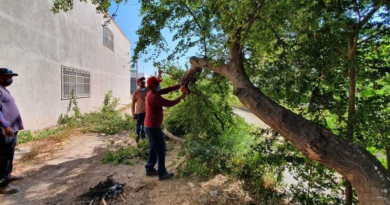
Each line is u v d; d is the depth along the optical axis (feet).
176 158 14.08
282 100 9.25
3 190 9.77
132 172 12.25
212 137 15.39
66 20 26.78
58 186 10.61
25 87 19.60
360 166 5.80
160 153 11.10
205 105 15.71
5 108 9.95
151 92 11.00
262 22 6.88
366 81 7.82
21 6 19.02
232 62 9.08
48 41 23.06
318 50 7.37
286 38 8.46
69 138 19.57
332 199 8.69
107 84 43.52
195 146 13.52
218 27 8.50
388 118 7.20
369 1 6.48
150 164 11.64
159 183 10.86
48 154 15.39
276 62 9.16
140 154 14.74
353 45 7.21
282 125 6.98
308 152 6.55
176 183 10.84
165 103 10.92
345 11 6.74
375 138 7.47
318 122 8.44
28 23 19.92
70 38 27.84
